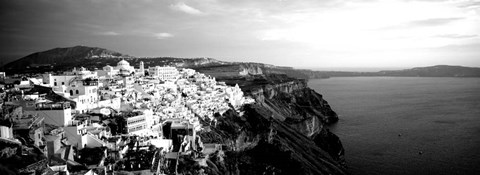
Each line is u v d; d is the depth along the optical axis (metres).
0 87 129.00
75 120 108.94
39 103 108.06
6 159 66.38
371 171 179.12
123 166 92.31
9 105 99.56
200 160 125.12
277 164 172.25
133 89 191.75
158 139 126.19
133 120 128.12
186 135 144.88
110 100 150.88
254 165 164.88
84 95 139.12
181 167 113.38
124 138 114.75
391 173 174.38
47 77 169.50
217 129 193.12
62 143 91.31
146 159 97.88
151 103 176.62
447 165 183.75
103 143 101.69
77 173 76.00
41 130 88.06
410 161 192.12
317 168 179.62
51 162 77.62
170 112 171.25
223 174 134.75
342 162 196.38
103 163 89.44
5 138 75.50
